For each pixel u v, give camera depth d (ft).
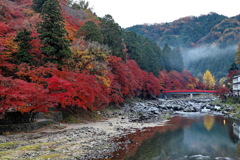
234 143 58.59
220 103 177.78
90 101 84.48
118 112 128.67
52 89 73.67
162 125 85.97
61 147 47.34
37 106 61.98
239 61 218.38
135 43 250.78
